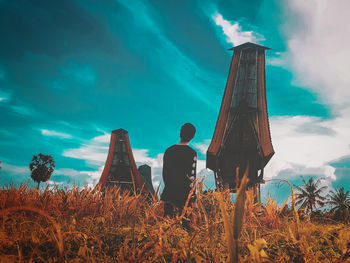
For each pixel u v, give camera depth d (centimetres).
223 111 3881
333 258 144
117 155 6400
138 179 6278
